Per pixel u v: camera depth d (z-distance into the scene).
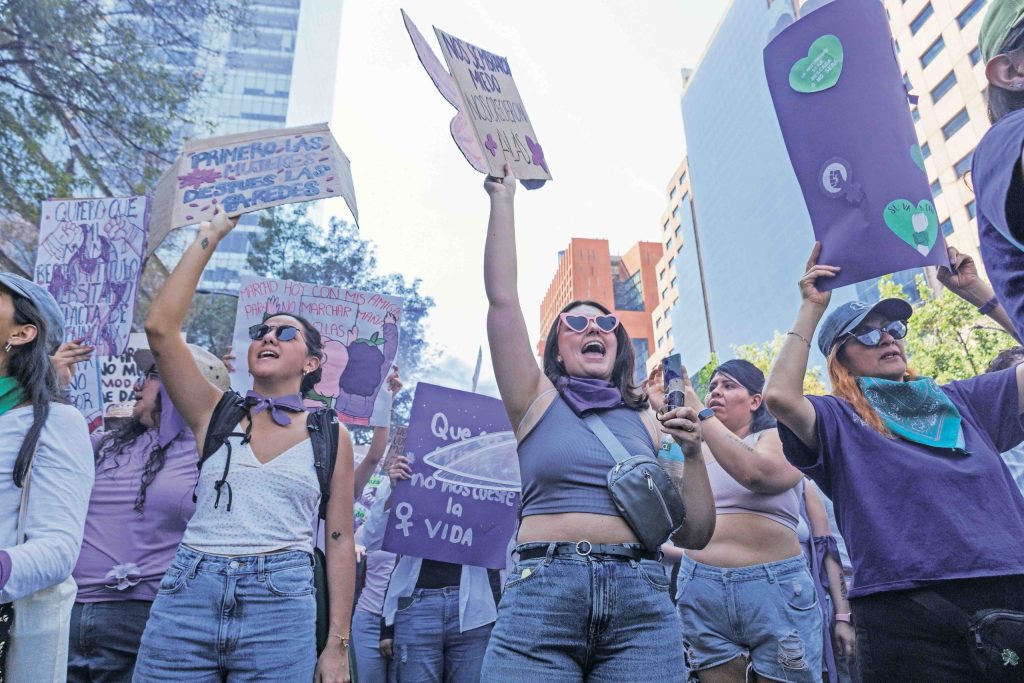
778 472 3.29
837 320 2.85
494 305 2.52
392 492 4.33
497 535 4.36
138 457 3.54
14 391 2.07
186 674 2.32
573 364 2.59
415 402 4.51
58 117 16.52
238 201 2.91
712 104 62.88
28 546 1.84
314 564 2.69
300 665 2.43
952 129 29.16
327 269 26.19
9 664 1.92
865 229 2.71
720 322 60.56
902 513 2.43
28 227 15.29
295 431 2.80
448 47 2.74
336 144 3.10
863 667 2.46
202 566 2.44
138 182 17.95
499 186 2.66
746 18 56.69
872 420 2.63
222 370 3.83
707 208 63.56
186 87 19.12
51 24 16.14
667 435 2.53
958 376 13.64
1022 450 4.11
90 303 3.96
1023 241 1.79
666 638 2.12
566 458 2.25
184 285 2.71
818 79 2.88
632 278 86.12
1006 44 2.06
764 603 3.29
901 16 32.53
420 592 4.28
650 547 2.16
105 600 3.25
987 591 2.24
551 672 2.03
